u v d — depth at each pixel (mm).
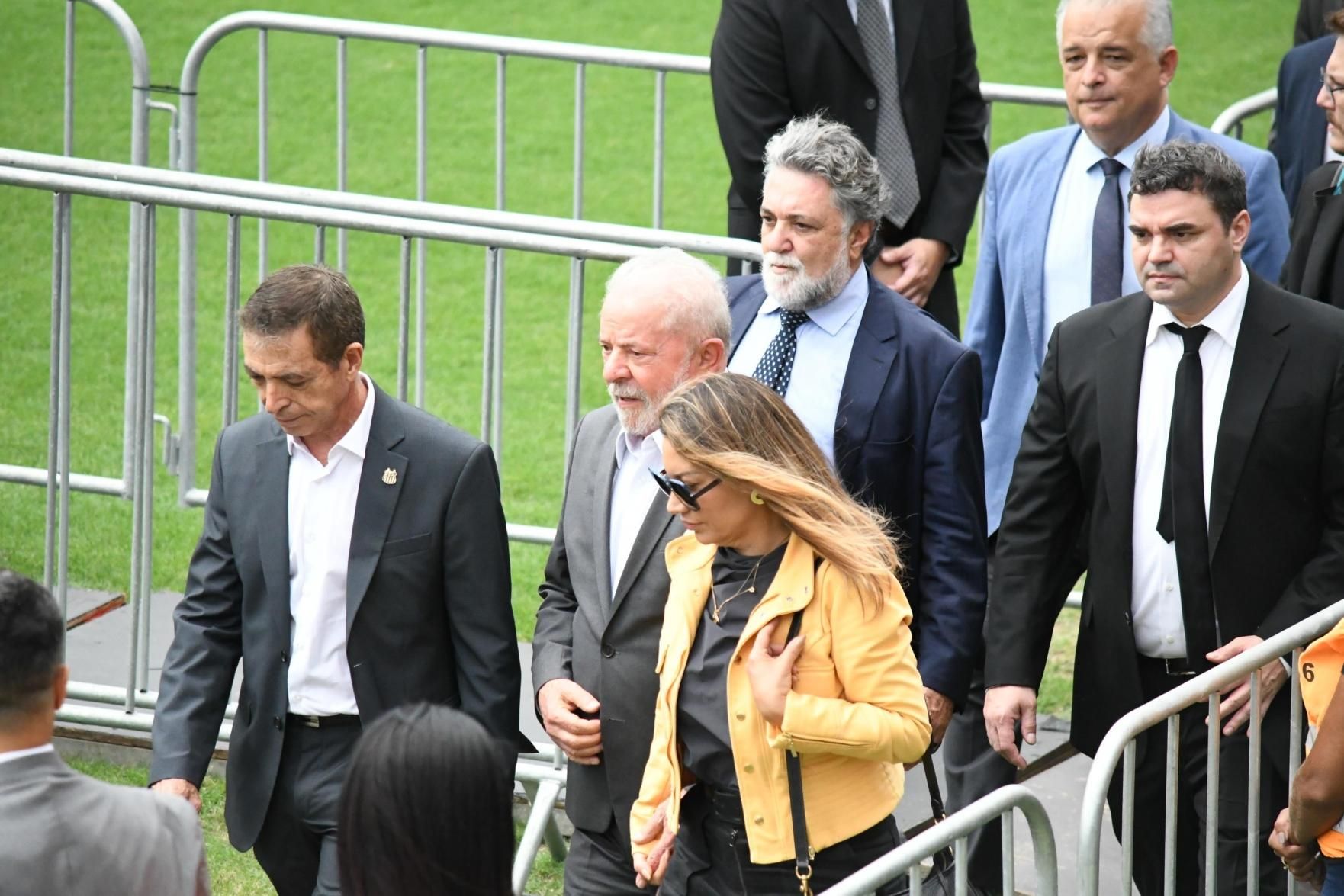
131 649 21031
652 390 15250
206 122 50500
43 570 25484
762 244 16609
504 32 59469
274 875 16594
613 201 47312
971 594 16203
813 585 13414
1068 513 17125
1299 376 15812
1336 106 19312
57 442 20859
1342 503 15891
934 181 22641
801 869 13383
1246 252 19719
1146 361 16406
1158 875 17266
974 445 16422
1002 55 58688
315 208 19719
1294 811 13984
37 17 56938
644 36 59531
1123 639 16484
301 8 59656
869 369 16297
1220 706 15469
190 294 24781
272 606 15930
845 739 13094
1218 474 15953
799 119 22328
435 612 16062
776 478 13117
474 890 9469
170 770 15953
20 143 47625
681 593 14195
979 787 19266
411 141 50438
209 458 30016
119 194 20078
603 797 15773
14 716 11375
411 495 15852
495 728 15914
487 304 19656
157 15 57844
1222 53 59062
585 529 16047
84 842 11391
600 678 15617
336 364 15156
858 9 22062
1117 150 19547
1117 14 18922
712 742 13820
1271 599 16078
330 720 15977
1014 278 20047
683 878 14336
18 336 35031
